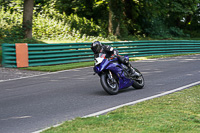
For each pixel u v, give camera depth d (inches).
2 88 497.7
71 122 271.1
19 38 1172.5
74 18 1601.9
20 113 331.3
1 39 1115.9
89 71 691.4
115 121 267.3
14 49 758.5
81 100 388.2
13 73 668.7
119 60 428.5
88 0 1739.7
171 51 1211.9
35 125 280.7
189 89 430.0
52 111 334.3
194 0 1905.8
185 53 1263.5
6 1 1606.8
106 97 402.9
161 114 288.8
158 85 485.1
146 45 1111.6
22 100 399.5
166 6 1867.6
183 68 712.4
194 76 574.6
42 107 355.6
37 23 1451.8
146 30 1946.4
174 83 498.6
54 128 254.7
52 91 458.3
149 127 244.8
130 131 236.2
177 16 2082.9
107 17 1822.1
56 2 1683.1
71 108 345.4
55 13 1628.9
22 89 483.2
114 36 1540.4
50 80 571.8
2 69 719.7
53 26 1448.1
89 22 1624.0
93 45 411.8
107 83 418.3
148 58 1018.7
